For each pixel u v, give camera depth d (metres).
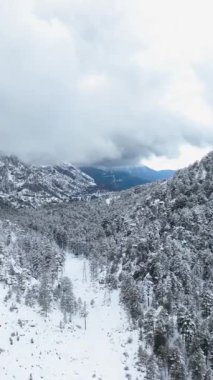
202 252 199.00
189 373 133.50
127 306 182.88
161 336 146.00
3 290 192.38
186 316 150.88
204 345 139.75
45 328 164.50
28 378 126.06
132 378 136.50
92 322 181.00
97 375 136.88
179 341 147.88
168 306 169.62
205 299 163.25
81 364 142.62
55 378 130.00
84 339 163.38
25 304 182.88
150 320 157.75
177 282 177.62
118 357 149.38
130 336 162.12
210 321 149.12
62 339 158.38
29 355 139.38
